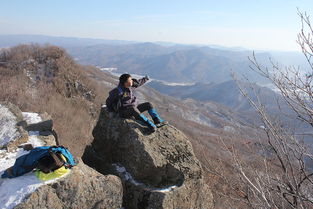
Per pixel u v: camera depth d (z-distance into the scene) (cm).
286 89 316
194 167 611
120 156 619
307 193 340
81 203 472
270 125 329
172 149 615
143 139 598
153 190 558
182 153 620
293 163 358
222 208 603
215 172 395
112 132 637
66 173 479
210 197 633
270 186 333
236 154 369
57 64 2344
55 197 446
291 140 328
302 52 312
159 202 540
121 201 532
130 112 617
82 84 2409
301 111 309
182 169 596
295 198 337
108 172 614
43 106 1516
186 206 585
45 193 436
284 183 338
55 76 2228
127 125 615
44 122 777
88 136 1410
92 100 2373
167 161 592
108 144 645
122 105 617
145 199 554
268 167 363
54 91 2000
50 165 464
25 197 423
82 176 490
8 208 407
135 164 586
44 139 709
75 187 469
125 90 621
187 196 586
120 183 534
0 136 661
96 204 492
